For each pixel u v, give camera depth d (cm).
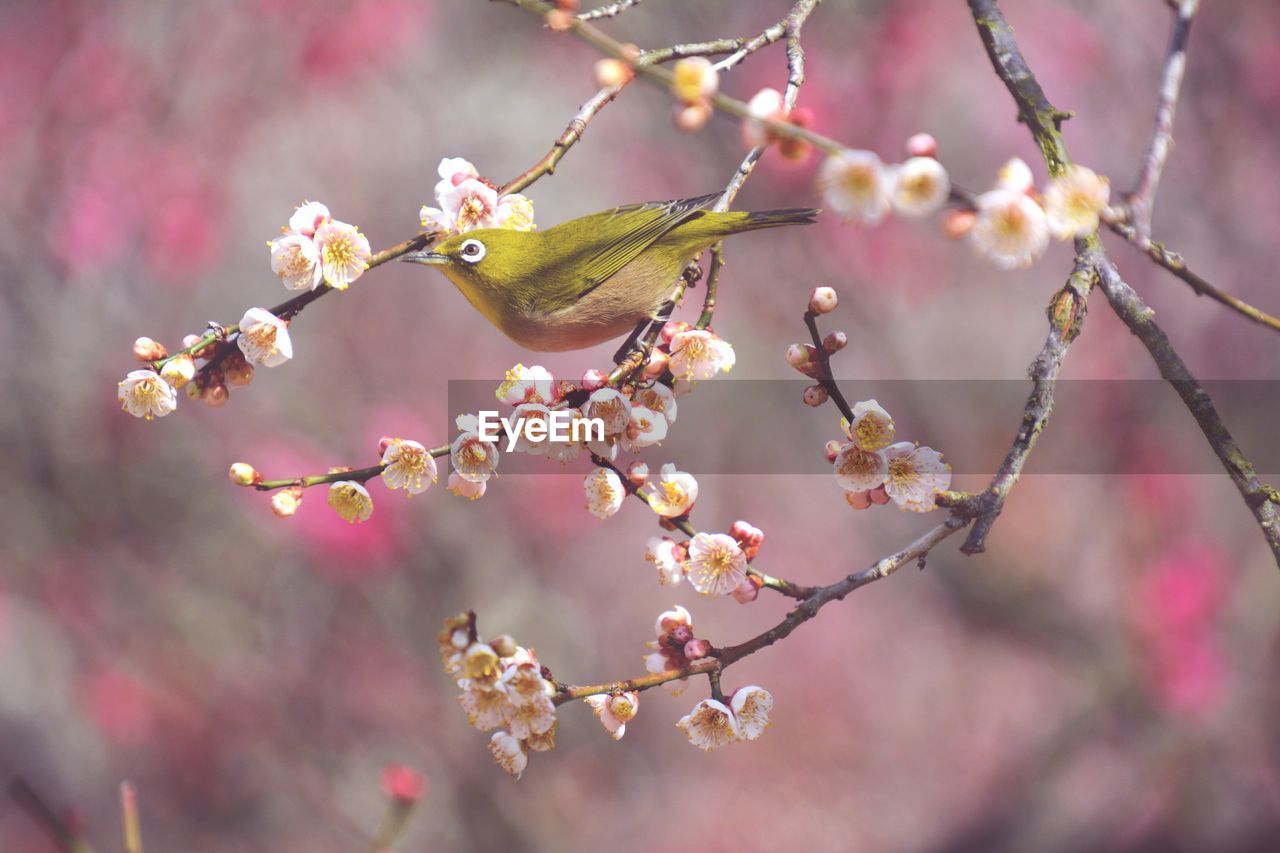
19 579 1180
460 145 1351
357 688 1234
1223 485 1213
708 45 440
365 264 409
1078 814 1201
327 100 1263
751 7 1174
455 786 1234
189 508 1213
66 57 1196
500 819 1238
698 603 1412
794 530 1392
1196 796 1142
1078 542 1290
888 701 1404
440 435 1269
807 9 452
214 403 411
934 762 1354
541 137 1356
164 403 398
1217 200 1220
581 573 1337
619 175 1309
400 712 1239
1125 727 1203
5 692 1207
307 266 402
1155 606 1173
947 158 1237
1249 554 1203
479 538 1266
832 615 1416
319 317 1309
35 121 1188
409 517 1225
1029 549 1303
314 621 1234
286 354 402
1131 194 347
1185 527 1203
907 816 1321
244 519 1209
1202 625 1163
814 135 288
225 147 1224
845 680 1414
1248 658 1176
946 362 1365
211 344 406
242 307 1295
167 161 1205
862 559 1392
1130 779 1186
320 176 1329
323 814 1205
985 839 1239
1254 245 1217
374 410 1273
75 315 1202
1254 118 1201
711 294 418
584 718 1344
